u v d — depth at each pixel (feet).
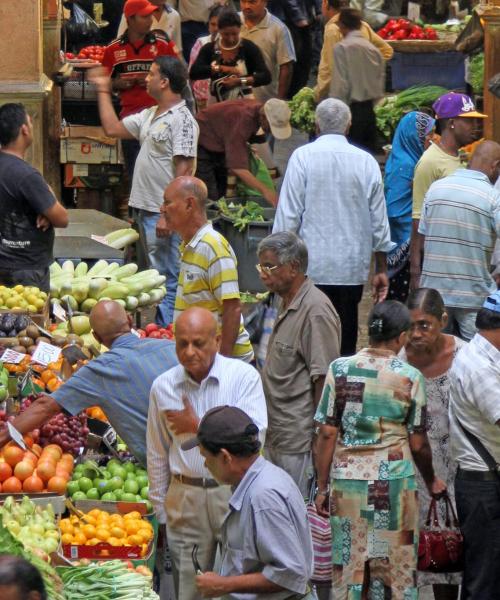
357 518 49.88
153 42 94.22
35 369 65.87
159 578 56.49
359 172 71.46
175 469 49.14
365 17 123.85
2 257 71.26
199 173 94.73
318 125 72.69
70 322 73.87
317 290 57.26
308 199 71.51
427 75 116.88
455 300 71.72
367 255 72.54
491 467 52.01
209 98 103.76
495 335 51.62
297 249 56.44
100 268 81.61
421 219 73.10
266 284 57.06
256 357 69.15
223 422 39.96
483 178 71.61
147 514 54.85
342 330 73.41
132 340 53.11
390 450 49.75
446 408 54.08
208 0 118.83
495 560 52.37
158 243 84.64
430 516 53.06
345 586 50.24
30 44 89.97
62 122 105.60
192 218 59.36
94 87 106.93
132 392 52.29
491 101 97.14
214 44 101.81
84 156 102.32
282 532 39.70
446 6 132.57
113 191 104.94
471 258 71.41
